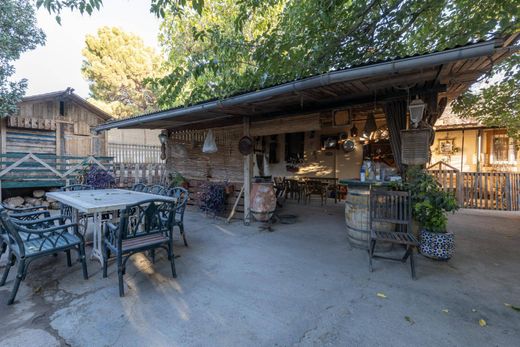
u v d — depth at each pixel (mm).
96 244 3223
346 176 7973
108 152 10344
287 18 4473
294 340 1800
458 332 1878
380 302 2285
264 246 3793
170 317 2053
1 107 6629
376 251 3525
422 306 2223
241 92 3740
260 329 1916
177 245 3820
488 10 3713
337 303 2270
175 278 2740
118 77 16688
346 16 4094
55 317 2035
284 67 3756
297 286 2582
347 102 4180
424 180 3357
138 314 2088
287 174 9008
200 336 1833
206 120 5938
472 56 2229
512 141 7496
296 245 3842
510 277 2781
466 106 6035
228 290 2494
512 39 3176
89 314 2078
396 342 1774
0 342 1741
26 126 7930
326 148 8258
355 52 4691
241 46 4117
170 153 6984
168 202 2760
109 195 3609
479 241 4000
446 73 3082
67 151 8977
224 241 4023
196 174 6355
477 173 6746
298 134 8797
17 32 6730
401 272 2910
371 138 7266
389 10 3863
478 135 7934
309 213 6188
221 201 5391
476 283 2646
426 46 4773
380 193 3156
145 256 3338
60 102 8820
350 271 2939
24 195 7121
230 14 7047
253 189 4969
